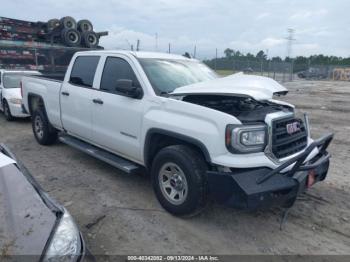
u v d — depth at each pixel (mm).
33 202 2645
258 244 3326
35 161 5750
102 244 3252
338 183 4902
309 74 40750
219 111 3330
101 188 4609
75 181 4852
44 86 6273
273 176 3191
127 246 3234
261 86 3447
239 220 3773
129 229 3537
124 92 4129
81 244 2367
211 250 3211
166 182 3848
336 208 4105
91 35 17500
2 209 2545
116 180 4914
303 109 12812
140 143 4125
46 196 2760
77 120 5355
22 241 2273
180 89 3779
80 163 5664
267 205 3137
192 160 3455
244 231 3555
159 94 3990
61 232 2355
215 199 3301
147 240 3344
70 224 2482
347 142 7402
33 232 2352
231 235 3473
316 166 3459
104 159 4672
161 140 4066
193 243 3314
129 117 4223
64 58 16203
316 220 3811
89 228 3539
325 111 12289
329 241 3406
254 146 3252
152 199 4273
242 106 3842
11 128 8656
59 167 5449
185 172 3490
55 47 15859
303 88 24391
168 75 4359
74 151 6391
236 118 3234
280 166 3158
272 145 3338
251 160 3213
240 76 3920
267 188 3074
